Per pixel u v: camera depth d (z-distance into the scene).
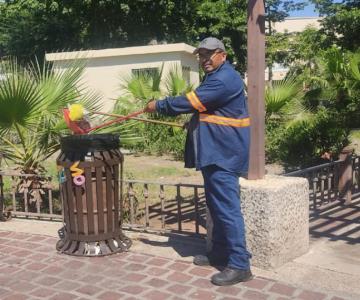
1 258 4.75
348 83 8.59
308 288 3.92
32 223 5.92
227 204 4.02
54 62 6.85
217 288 3.96
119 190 4.95
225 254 4.38
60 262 4.60
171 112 4.09
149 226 5.61
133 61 17.23
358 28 24.58
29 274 4.34
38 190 6.15
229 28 27.64
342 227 5.75
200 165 4.03
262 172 4.55
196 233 5.11
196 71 19.58
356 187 7.37
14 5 25.89
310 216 6.23
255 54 4.39
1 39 26.02
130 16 26.03
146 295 3.88
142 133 11.60
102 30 26.27
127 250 4.85
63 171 4.70
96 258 4.67
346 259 4.58
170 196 7.72
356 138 13.01
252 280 4.09
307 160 8.05
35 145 6.36
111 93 17.41
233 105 3.98
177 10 26.45
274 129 10.48
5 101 5.62
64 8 24.97
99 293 3.94
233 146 3.99
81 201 4.69
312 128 8.13
